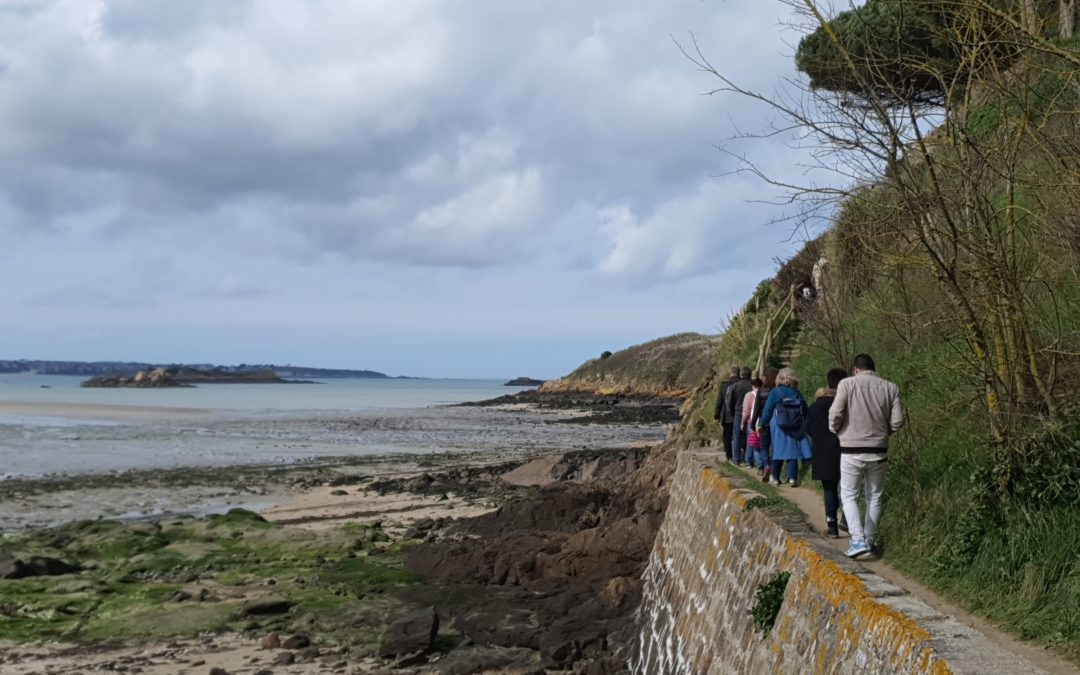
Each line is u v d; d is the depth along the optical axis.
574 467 29.77
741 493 9.85
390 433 57.62
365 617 13.69
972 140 7.21
